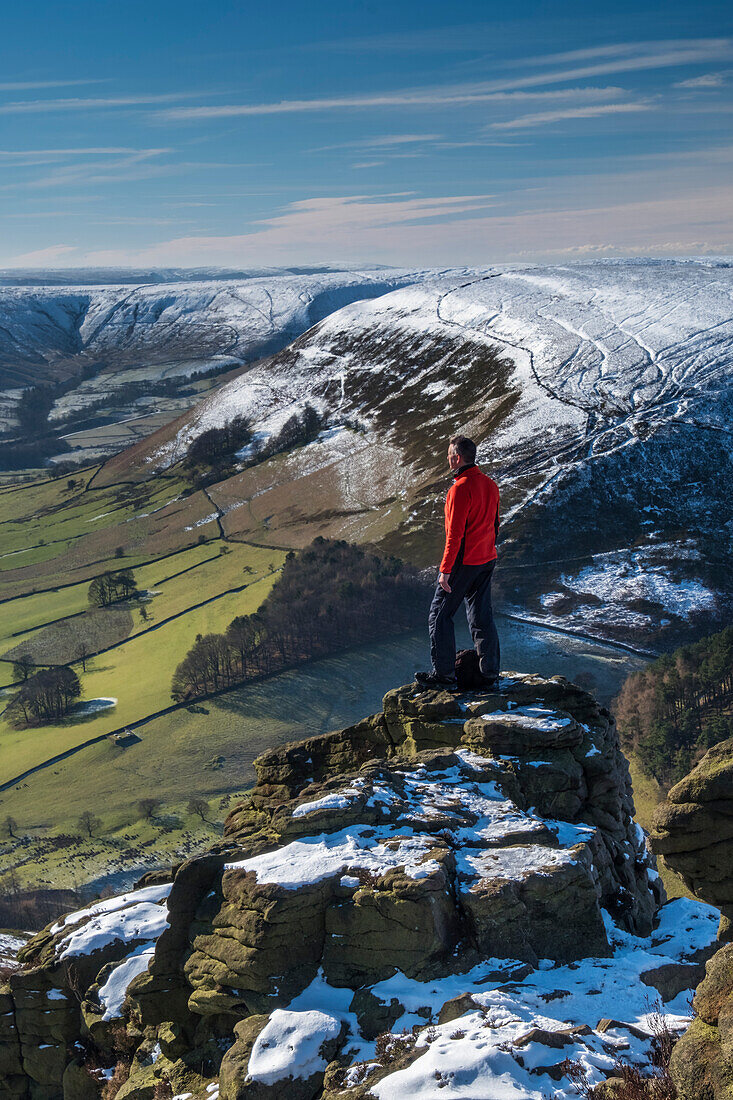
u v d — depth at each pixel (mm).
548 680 11641
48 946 12336
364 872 8219
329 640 142250
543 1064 5812
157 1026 9422
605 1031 6305
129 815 109875
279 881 8336
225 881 8852
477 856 8633
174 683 138625
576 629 142000
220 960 8383
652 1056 5973
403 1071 6012
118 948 11789
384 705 11719
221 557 196375
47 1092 11320
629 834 10750
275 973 7996
